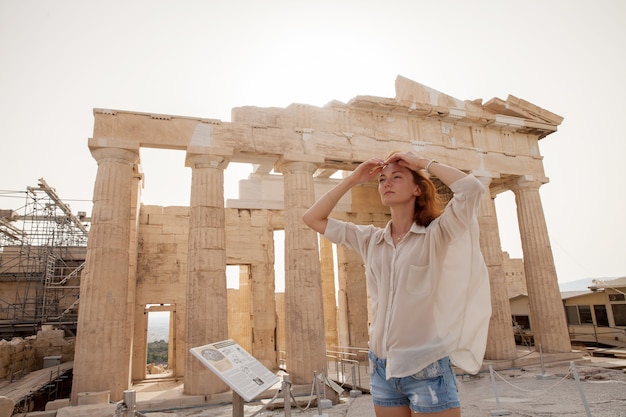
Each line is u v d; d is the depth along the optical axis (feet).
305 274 58.34
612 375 55.11
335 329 89.66
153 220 76.79
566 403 39.58
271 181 85.30
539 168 80.23
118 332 49.85
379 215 90.38
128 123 55.62
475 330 8.93
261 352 77.10
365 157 66.44
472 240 9.02
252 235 81.41
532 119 80.23
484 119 75.97
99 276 49.88
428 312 8.90
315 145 63.77
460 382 55.77
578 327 98.17
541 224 77.25
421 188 10.01
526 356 69.00
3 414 33.73
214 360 18.53
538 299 74.08
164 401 47.03
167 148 58.08
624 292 87.97
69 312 95.20
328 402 43.29
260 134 61.31
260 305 79.00
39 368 72.02
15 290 95.45
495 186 84.28
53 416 41.73
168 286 75.36
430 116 73.10
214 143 58.59
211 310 52.95
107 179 53.16
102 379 47.29
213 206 56.70
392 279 9.44
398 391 9.13
